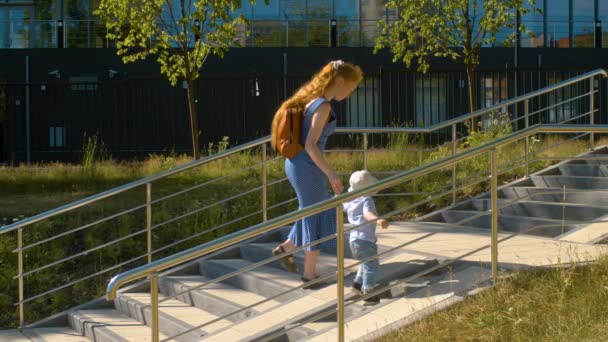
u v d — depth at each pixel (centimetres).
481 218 885
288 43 2089
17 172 1355
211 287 756
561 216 841
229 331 607
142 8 1365
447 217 937
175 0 1923
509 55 2100
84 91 1973
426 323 541
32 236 959
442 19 1544
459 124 1959
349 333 552
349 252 745
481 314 539
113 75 1997
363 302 616
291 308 627
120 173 1337
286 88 1756
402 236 802
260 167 1269
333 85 631
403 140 1440
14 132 1862
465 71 1684
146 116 1908
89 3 2062
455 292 586
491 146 602
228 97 1944
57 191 1202
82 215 1023
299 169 634
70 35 2055
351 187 636
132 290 820
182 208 1053
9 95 1991
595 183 904
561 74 2031
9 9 2061
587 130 660
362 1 2103
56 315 791
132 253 935
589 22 2180
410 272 649
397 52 1602
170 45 1402
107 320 750
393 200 1048
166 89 1934
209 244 530
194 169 1323
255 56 2048
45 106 1978
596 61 2136
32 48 2014
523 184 984
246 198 1082
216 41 1385
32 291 870
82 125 1923
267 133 1798
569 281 563
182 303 756
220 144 1469
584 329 500
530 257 647
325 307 609
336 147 1845
